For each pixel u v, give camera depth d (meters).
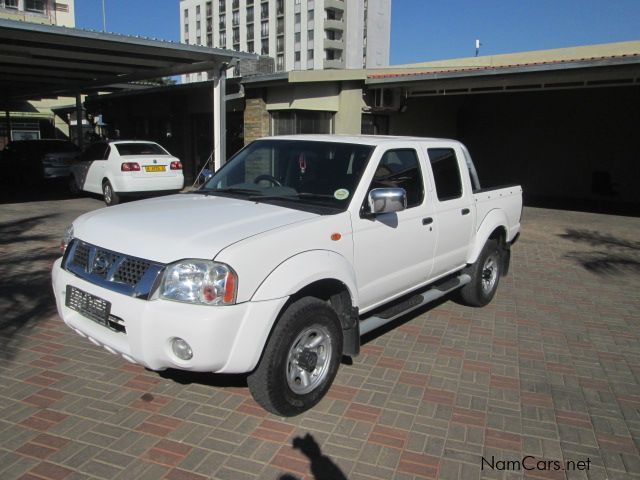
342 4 90.69
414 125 16.38
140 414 3.67
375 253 4.25
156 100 19.59
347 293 4.01
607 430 3.66
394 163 4.59
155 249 3.33
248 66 16.08
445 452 3.36
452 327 5.53
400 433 3.54
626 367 4.67
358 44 93.81
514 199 6.71
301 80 13.53
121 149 13.41
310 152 4.62
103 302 3.41
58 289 3.84
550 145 18.14
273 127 15.19
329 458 3.26
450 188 5.38
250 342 3.25
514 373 4.49
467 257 5.76
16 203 13.52
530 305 6.35
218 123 13.48
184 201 4.36
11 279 6.68
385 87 13.65
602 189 17.25
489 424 3.69
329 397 3.98
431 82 12.95
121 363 4.43
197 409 3.76
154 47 11.69
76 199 14.47
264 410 3.76
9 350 4.63
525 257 9.02
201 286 3.15
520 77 12.04
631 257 9.08
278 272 3.39
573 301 6.55
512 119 18.69
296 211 3.95
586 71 11.16
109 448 3.29
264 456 3.26
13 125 33.94
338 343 3.89
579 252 9.46
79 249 3.80
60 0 45.53
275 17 97.06
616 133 16.94
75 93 20.78
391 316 4.57
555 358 4.82
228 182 4.92
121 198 13.93
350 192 4.16
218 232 3.45
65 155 16.62
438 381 4.30
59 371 4.27
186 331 3.10
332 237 3.82
